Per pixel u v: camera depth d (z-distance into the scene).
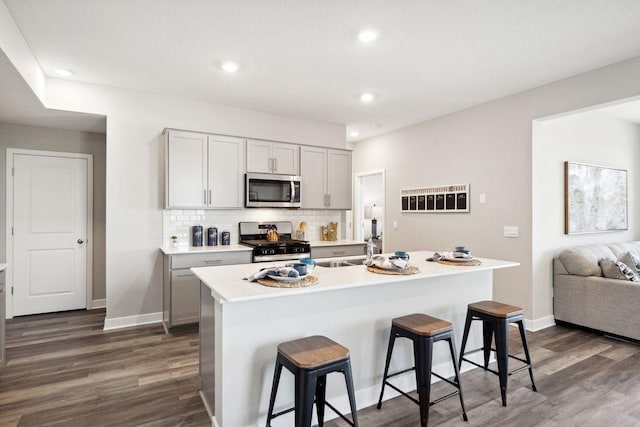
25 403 2.22
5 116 3.66
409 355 2.46
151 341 3.29
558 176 3.96
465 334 2.49
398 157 5.35
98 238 4.49
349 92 3.76
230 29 2.49
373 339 2.29
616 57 2.92
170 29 2.49
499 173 3.95
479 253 4.16
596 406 2.23
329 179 4.73
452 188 4.47
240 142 4.10
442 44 2.70
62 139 4.28
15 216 4.06
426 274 2.24
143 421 2.04
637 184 5.11
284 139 4.60
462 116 4.37
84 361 2.85
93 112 3.55
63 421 2.04
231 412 1.85
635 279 3.42
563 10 2.24
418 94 3.81
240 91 3.74
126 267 3.73
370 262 2.46
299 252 4.13
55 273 4.27
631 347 3.21
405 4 2.18
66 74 3.29
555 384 2.51
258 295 1.69
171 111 3.91
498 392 2.39
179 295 3.51
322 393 1.86
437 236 4.70
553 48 2.76
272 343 1.95
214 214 4.22
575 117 4.19
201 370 2.30
